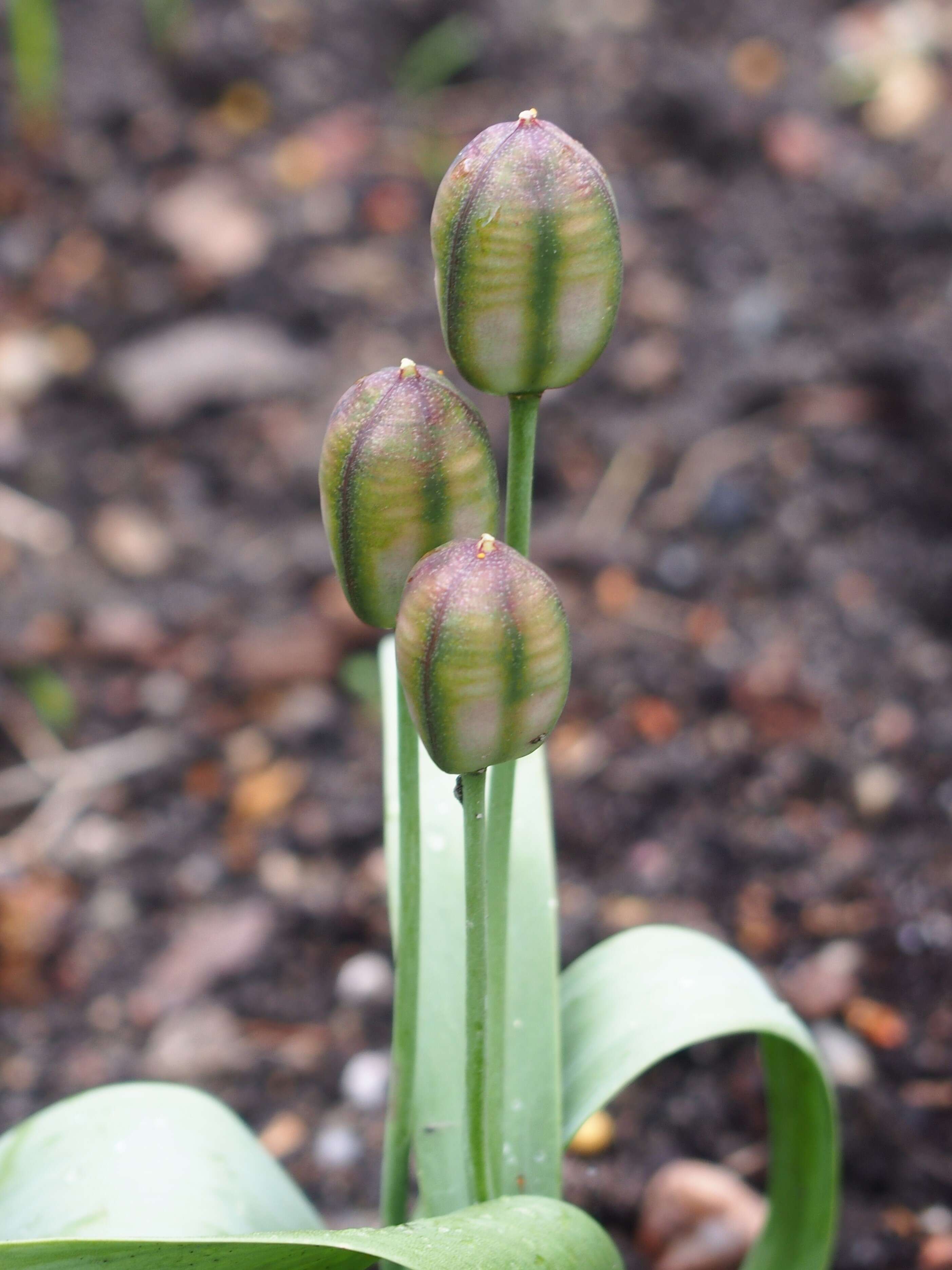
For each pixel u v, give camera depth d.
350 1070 0.48
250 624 0.64
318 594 0.65
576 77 0.90
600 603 0.64
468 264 0.26
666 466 0.69
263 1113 0.47
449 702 0.26
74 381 0.74
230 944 0.52
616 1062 0.33
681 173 0.85
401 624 0.26
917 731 0.57
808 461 0.69
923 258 0.77
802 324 0.75
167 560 0.67
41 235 0.81
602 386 0.73
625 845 0.55
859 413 0.70
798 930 0.51
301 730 0.60
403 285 0.79
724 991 0.34
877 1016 0.48
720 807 0.56
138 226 0.81
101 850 0.56
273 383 0.74
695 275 0.78
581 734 0.59
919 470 0.67
